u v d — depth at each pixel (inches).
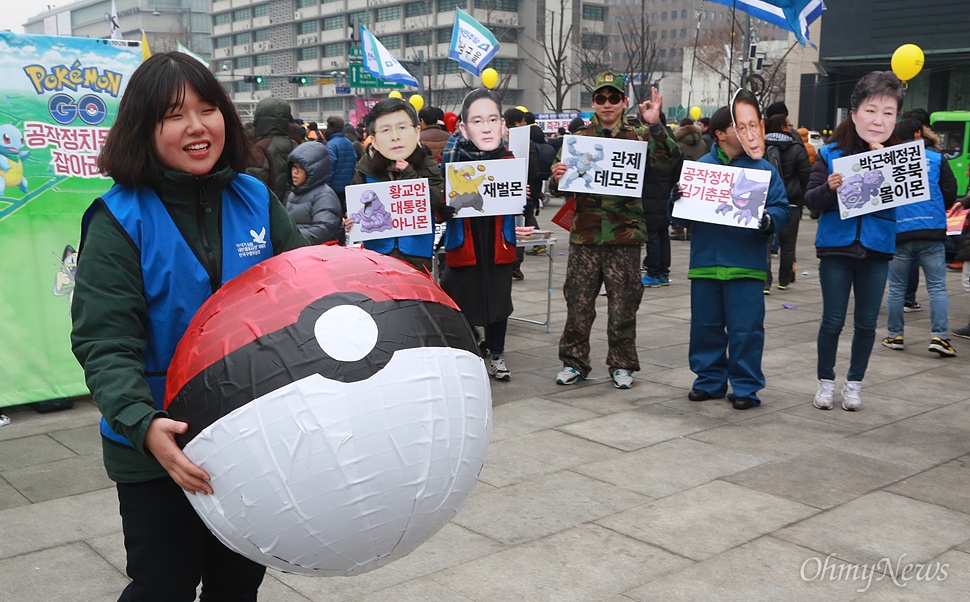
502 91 2137.1
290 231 90.4
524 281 418.3
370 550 67.3
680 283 414.9
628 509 155.9
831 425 204.4
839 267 209.3
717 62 1804.9
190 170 80.2
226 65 4192.9
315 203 230.4
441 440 66.2
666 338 299.0
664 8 2711.6
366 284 69.4
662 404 222.5
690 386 240.1
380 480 63.9
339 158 331.6
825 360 216.8
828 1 1352.1
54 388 219.3
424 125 375.9
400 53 3144.7
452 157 237.1
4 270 211.9
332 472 62.8
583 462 180.2
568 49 2509.8
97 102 220.1
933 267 272.5
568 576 131.2
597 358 270.5
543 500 160.2
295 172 231.5
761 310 216.5
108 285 75.8
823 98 1438.2
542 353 278.2
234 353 66.4
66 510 157.5
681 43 2583.7
